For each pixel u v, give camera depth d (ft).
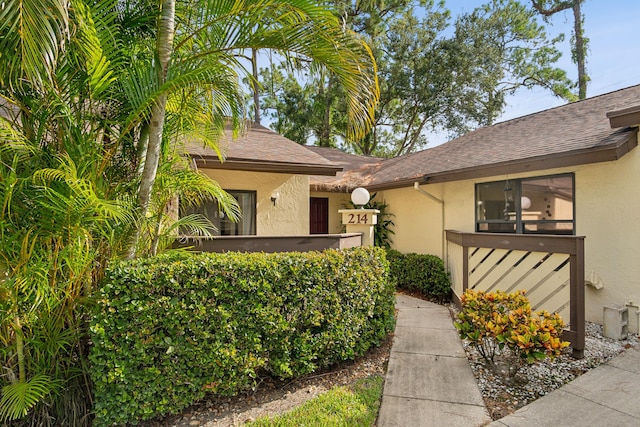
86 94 11.17
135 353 10.80
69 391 11.08
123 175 12.91
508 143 29.04
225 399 12.74
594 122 23.54
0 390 10.20
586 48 63.26
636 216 18.57
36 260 10.18
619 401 11.82
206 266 11.75
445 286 27.20
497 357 15.75
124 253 12.20
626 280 18.99
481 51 70.23
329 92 68.13
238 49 11.87
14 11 7.27
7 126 10.27
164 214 14.57
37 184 9.86
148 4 12.54
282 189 30.04
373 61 12.76
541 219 23.89
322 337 14.05
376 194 42.88
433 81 71.92
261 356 12.81
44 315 10.48
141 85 11.10
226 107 15.11
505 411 11.51
